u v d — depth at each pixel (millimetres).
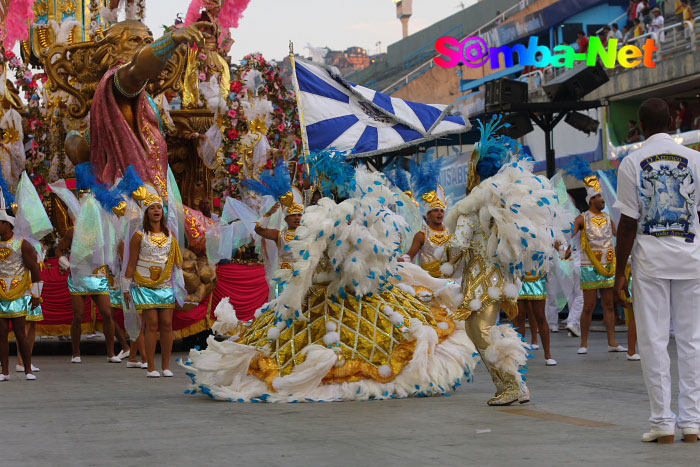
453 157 21750
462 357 6977
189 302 12289
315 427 5398
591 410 6055
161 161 12945
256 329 7262
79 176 11414
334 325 6867
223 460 4352
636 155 5098
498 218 6176
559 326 16453
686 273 4906
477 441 4840
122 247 9969
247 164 14445
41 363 11234
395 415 5867
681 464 4168
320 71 12312
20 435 5246
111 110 12680
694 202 5020
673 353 10242
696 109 22922
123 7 15422
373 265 6879
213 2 14508
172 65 13680
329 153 7109
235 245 12273
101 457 4469
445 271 6535
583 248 10828
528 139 26156
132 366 10352
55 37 14508
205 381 7016
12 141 14273
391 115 12305
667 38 22719
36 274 9094
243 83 14367
